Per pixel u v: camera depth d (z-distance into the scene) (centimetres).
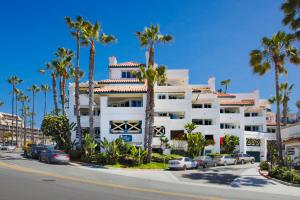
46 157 3747
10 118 12838
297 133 4019
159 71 4134
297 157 3834
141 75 4250
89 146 4053
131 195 1786
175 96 5466
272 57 3719
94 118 5056
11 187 1842
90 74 4434
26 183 2025
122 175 3009
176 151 4894
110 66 6034
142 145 4706
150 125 4088
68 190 1842
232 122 6222
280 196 2117
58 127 4634
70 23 4628
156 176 3105
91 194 1744
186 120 5062
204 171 3769
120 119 4788
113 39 4562
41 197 1593
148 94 4156
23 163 3425
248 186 2625
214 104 5650
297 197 2098
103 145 3981
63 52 5638
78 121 4494
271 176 3156
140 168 3788
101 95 4950
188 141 4762
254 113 7138
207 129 5462
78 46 4625
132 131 4759
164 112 5238
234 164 5025
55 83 5791
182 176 3206
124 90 4878
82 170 3170
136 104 5141
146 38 4281
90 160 3956
